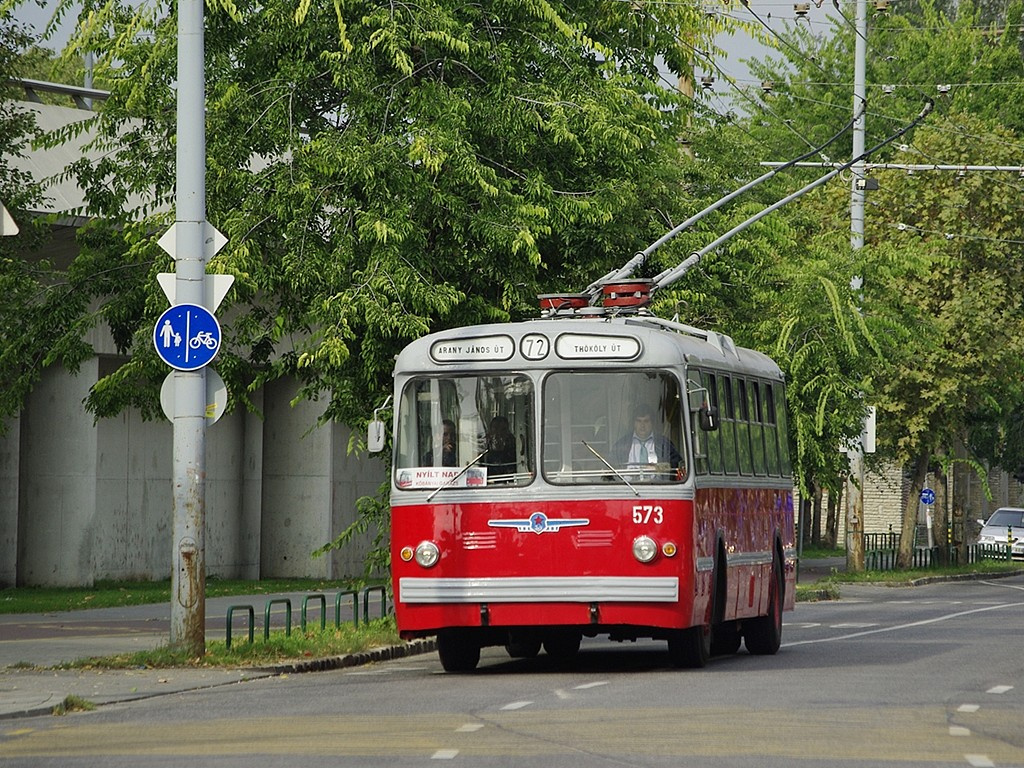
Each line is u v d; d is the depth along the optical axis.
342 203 45.91
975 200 102.94
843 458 80.06
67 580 72.44
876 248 81.81
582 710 28.19
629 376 36.72
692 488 36.38
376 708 28.77
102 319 51.44
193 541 37.69
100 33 48.78
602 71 51.69
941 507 112.38
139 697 31.41
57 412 72.62
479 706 28.97
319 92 48.09
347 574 84.50
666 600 35.84
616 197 48.34
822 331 76.50
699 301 60.88
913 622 57.44
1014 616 61.25
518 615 36.09
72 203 64.00
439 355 37.28
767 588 43.81
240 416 84.56
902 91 118.31
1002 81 119.94
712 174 71.25
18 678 34.41
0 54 60.81
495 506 36.38
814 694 31.05
